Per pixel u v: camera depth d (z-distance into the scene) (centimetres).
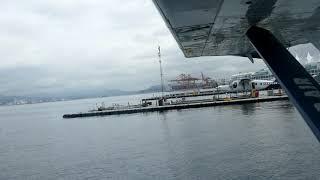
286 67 525
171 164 2697
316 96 481
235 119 5094
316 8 474
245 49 741
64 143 4538
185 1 394
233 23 518
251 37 566
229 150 2992
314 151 2686
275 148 2902
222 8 432
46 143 4706
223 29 550
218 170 2405
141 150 3425
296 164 2378
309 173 2177
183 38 588
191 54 772
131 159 3047
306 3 451
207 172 2386
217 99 8425
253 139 3388
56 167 3064
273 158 2583
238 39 634
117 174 2589
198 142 3525
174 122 5522
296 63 533
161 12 434
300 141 3083
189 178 2300
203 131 4256
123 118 7181
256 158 2627
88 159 3256
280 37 652
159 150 3322
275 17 511
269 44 555
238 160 2617
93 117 8231
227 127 4378
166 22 485
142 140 4059
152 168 2644
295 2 445
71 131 5862
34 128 7419
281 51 546
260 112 5700
